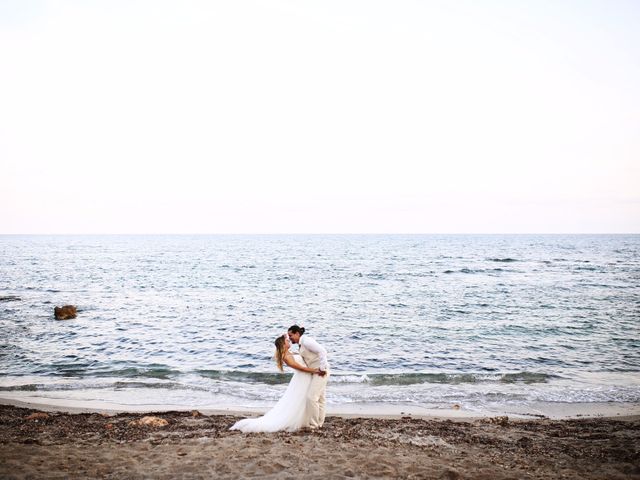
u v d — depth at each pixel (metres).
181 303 27.73
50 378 12.84
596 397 11.18
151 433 7.37
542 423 8.67
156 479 5.28
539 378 12.98
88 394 11.17
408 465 5.82
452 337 18.75
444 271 50.97
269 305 27.03
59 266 58.00
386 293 32.53
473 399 10.98
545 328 20.56
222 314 23.97
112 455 6.11
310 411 7.51
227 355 15.70
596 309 25.72
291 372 13.47
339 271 51.09
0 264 60.91
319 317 23.20
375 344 17.53
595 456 6.40
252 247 131.75
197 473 5.46
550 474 5.60
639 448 6.77
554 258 77.12
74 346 16.95
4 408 9.41
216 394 11.20
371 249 116.06
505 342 17.88
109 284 37.84
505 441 7.24
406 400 10.84
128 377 12.96
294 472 5.51
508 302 28.34
